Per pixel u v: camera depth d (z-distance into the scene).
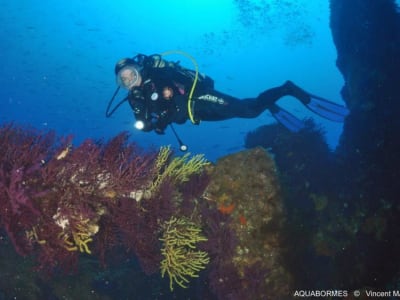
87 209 3.21
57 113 50.66
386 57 8.25
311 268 5.22
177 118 5.80
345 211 6.41
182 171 4.63
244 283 4.68
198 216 4.72
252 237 4.74
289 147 7.98
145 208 4.01
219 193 4.80
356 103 8.64
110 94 53.91
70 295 5.72
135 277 6.78
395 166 6.81
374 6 8.73
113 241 3.83
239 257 4.68
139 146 3.86
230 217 4.72
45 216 3.13
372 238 5.88
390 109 7.65
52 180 3.15
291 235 4.97
